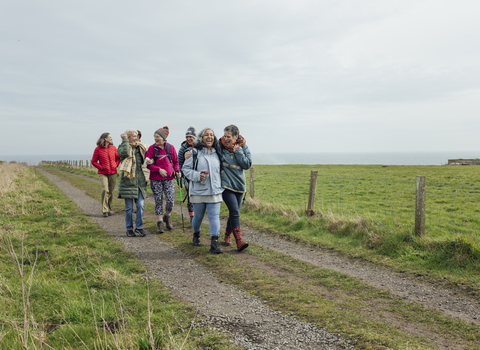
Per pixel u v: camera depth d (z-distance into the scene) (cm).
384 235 561
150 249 556
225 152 551
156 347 244
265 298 354
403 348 251
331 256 525
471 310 327
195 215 558
